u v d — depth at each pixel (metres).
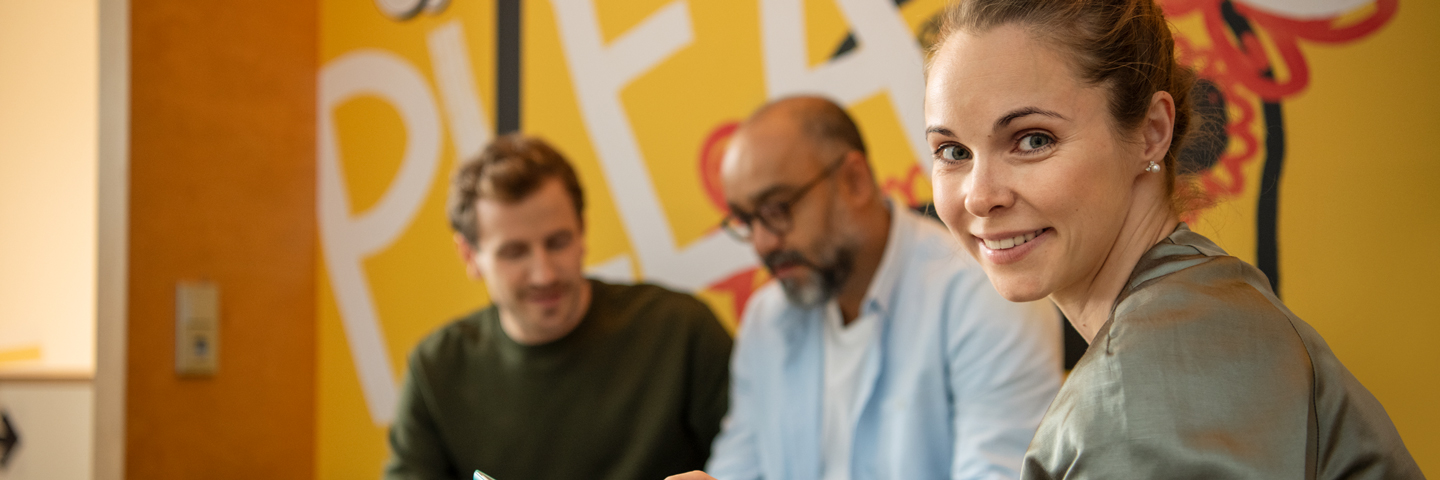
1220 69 1.50
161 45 2.16
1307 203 1.43
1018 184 0.62
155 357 2.13
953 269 1.51
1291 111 1.45
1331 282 1.41
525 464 1.82
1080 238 0.62
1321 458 0.55
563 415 1.83
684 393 1.83
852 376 1.57
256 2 2.37
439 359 1.91
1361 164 1.40
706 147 1.97
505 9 2.23
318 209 2.50
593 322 1.86
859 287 1.61
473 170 1.76
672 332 1.85
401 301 2.35
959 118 0.63
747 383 1.75
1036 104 0.60
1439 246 1.34
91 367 2.31
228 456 2.27
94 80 2.36
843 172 1.56
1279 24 1.46
